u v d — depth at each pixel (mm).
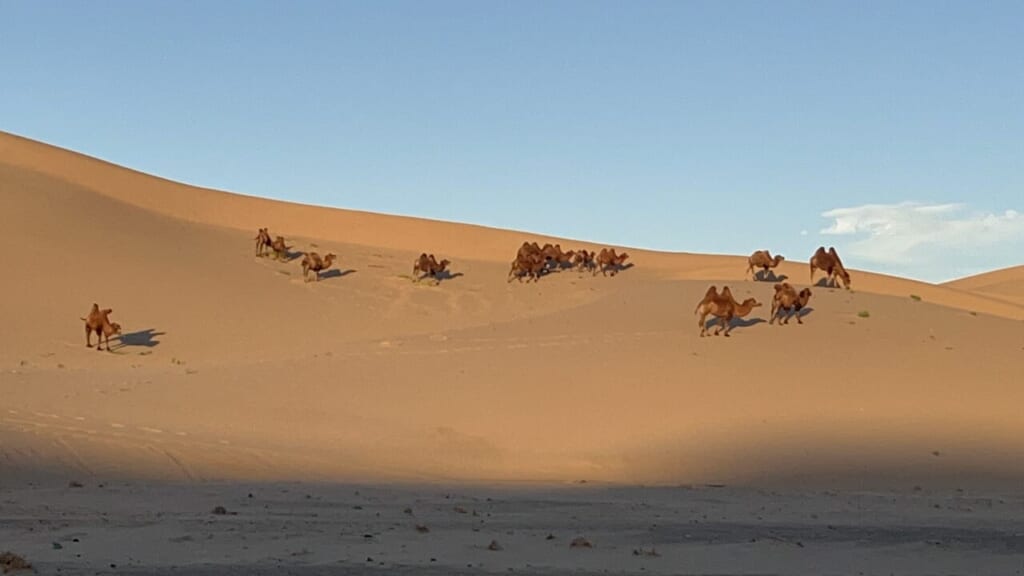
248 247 61938
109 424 24938
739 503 19594
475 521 16781
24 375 32594
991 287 84938
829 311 38625
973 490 21891
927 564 13758
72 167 71312
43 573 12297
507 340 36156
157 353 41938
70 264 51281
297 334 46844
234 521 16328
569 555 14008
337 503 18422
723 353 33219
